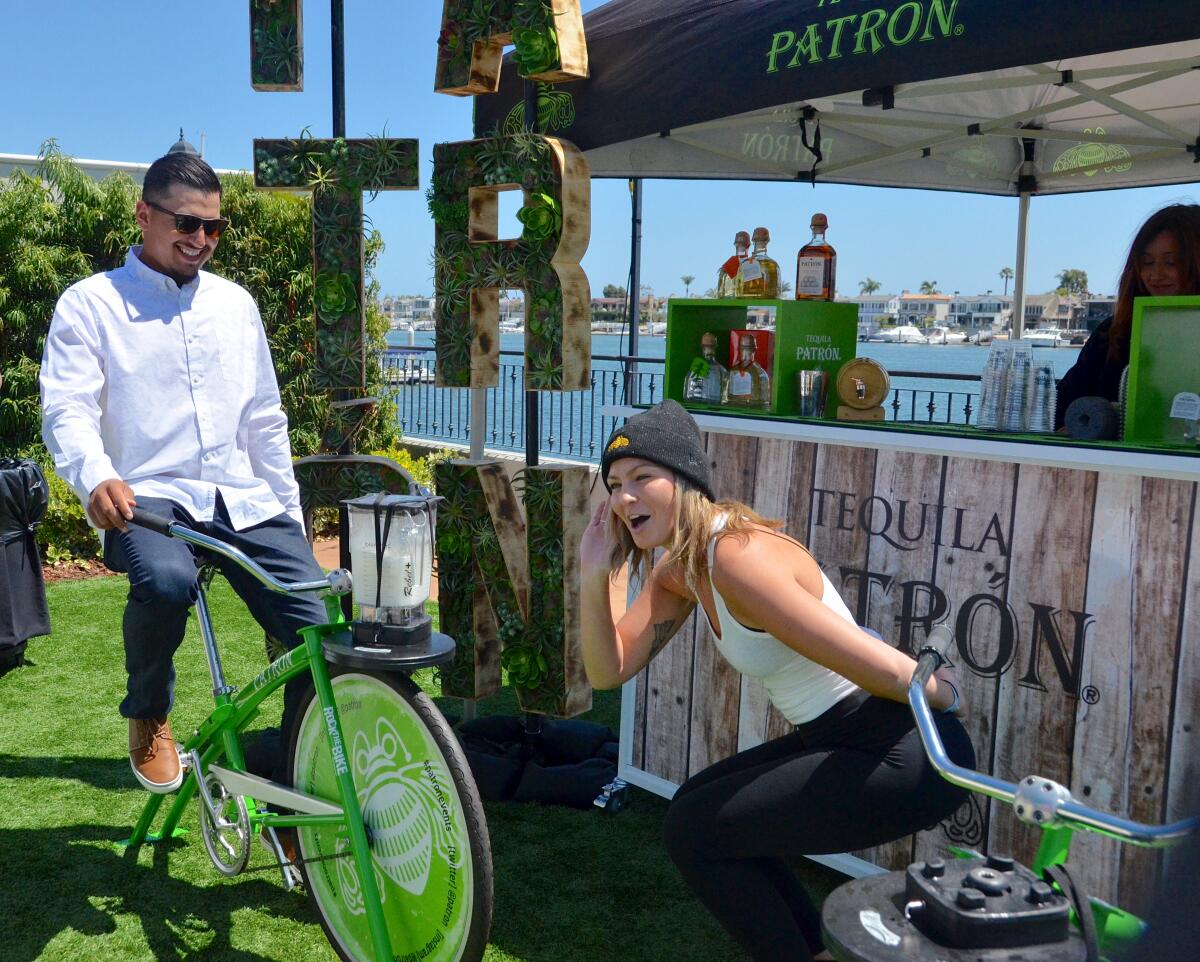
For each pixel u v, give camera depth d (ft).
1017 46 8.23
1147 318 9.08
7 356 26.63
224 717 9.54
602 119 11.71
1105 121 20.22
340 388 13.43
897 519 9.98
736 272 12.96
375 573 8.08
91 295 10.25
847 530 10.39
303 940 9.59
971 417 20.98
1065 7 7.93
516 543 13.05
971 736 9.54
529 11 11.52
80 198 27.30
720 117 10.54
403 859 8.29
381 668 7.92
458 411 36.70
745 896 7.16
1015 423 9.77
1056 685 8.98
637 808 12.44
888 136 19.92
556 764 13.39
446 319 13.12
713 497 7.59
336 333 13.32
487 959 9.32
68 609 19.90
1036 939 4.87
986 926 4.81
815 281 12.25
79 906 10.03
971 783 5.00
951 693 7.37
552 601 12.73
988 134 19.47
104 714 14.87
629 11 11.76
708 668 11.66
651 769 12.35
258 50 12.99
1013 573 9.20
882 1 9.10
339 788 8.55
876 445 10.00
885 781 6.94
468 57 12.41
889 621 10.08
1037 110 17.70
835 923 5.10
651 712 12.30
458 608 13.55
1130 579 8.50
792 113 18.06
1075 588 8.82
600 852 11.33
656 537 7.46
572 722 13.96
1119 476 8.52
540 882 10.68
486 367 13.14
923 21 8.79
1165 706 8.35
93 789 12.53
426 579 8.28
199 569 10.47
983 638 9.42
